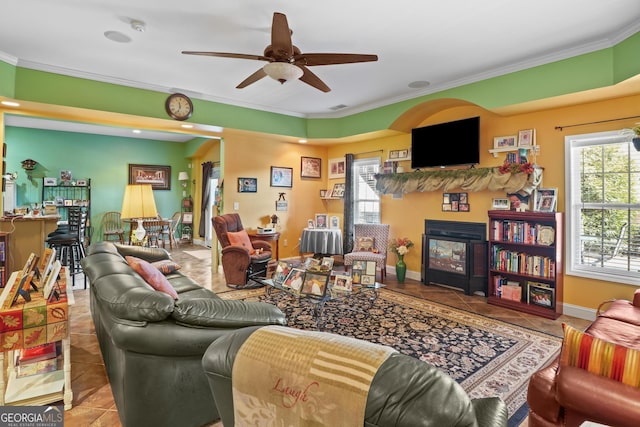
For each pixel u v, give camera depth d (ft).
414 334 10.46
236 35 10.53
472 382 7.80
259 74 10.27
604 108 11.81
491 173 14.06
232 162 19.31
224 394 3.18
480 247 14.89
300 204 22.07
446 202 16.60
